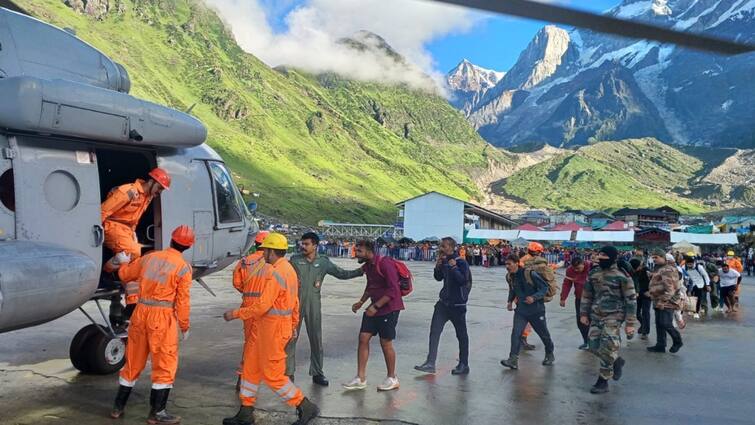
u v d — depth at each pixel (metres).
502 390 7.40
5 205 5.87
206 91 197.88
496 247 52.06
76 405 6.25
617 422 6.22
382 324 7.14
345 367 8.41
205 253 8.38
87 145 6.67
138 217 7.13
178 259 5.75
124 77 7.89
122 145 7.10
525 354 9.88
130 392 6.12
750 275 45.31
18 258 5.48
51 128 5.94
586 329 10.36
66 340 9.80
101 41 189.88
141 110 6.82
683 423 6.24
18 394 6.62
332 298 17.81
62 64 7.01
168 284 5.66
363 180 191.88
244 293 5.73
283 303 5.68
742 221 80.56
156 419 5.68
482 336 11.50
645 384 7.94
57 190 6.31
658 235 51.34
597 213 114.56
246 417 5.71
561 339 11.52
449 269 8.08
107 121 6.42
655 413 6.58
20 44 6.64
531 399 7.02
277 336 5.64
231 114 191.12
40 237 6.09
